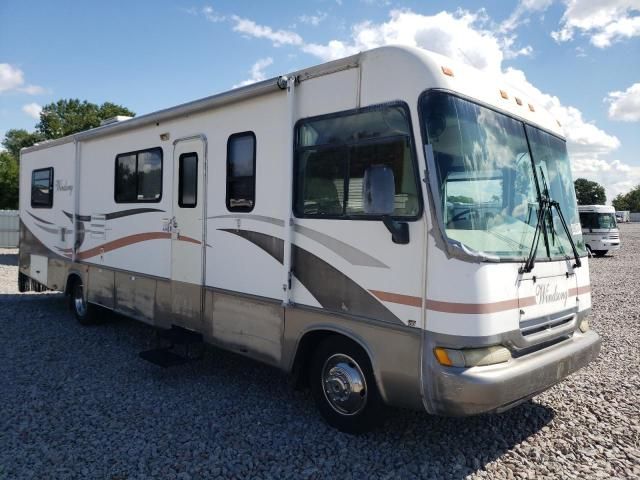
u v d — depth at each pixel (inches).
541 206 153.0
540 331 145.2
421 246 131.5
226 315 192.2
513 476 134.1
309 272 161.2
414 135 133.3
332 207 154.7
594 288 480.1
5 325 294.0
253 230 180.5
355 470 134.4
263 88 173.6
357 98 148.3
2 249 800.3
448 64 139.9
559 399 186.4
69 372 210.7
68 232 299.6
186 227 211.9
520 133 155.0
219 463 137.0
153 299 231.5
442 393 125.7
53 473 131.4
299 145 164.7
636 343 268.8
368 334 143.7
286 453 142.9
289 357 167.0
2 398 181.8
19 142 2331.4
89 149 281.0
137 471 132.8
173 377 205.5
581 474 135.8
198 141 205.8
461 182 133.5
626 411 176.4
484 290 126.1
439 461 139.7
